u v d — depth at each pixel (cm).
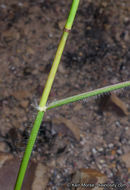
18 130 36
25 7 53
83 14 52
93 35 50
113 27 51
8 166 31
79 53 47
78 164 34
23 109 39
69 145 36
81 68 45
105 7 54
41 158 34
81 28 50
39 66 45
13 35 48
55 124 37
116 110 40
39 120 19
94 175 32
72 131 37
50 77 18
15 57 46
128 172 34
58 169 34
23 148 34
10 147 34
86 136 37
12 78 43
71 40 49
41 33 49
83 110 40
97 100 41
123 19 52
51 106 19
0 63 45
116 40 49
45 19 51
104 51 48
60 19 52
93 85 43
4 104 39
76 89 42
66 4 54
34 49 47
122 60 47
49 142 36
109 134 38
